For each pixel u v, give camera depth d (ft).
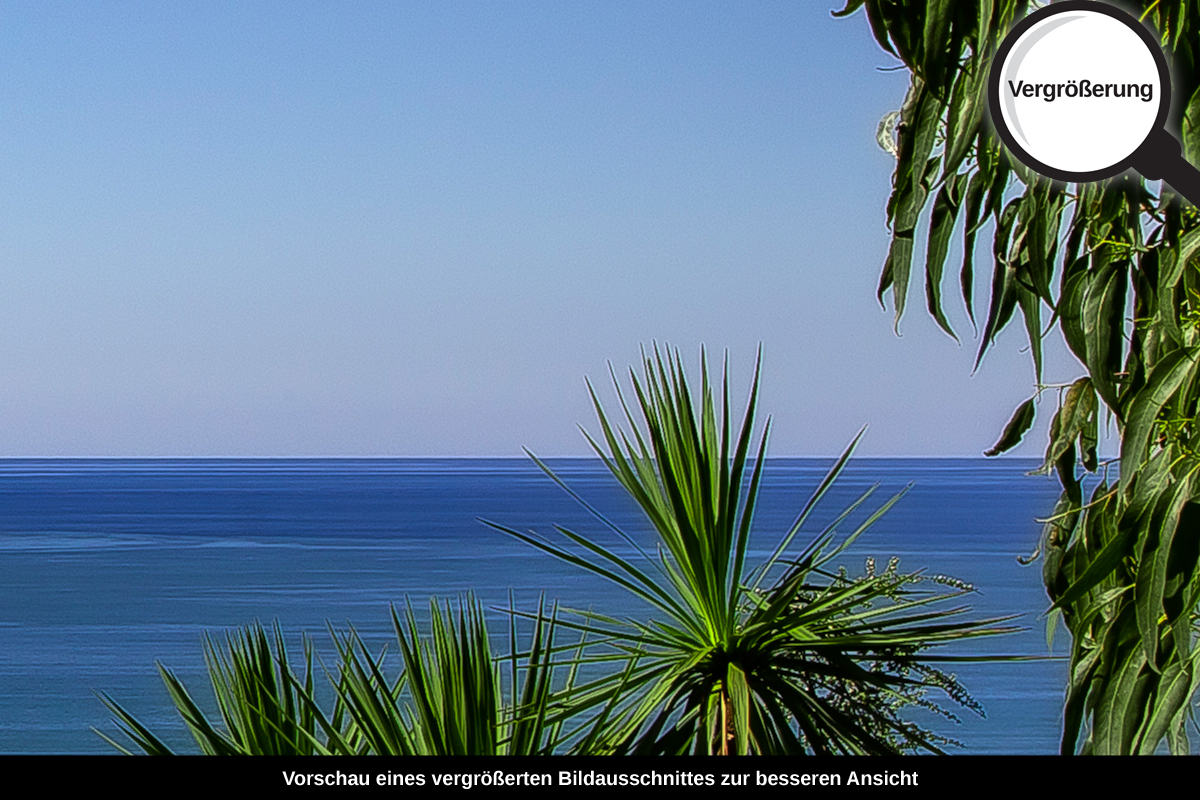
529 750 8.50
